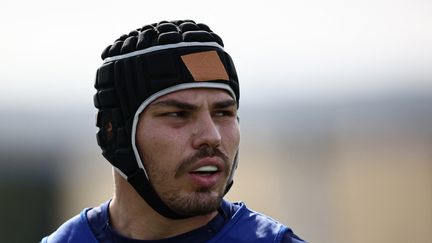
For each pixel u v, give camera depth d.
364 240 50.97
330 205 53.03
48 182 56.31
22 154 57.28
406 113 56.09
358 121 56.41
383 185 53.53
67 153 59.38
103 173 59.72
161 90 11.44
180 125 11.41
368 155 55.19
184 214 11.43
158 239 12.11
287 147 56.91
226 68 11.74
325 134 56.44
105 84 12.32
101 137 12.59
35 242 53.00
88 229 12.69
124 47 12.09
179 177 11.33
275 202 53.66
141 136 11.67
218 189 11.48
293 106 58.12
